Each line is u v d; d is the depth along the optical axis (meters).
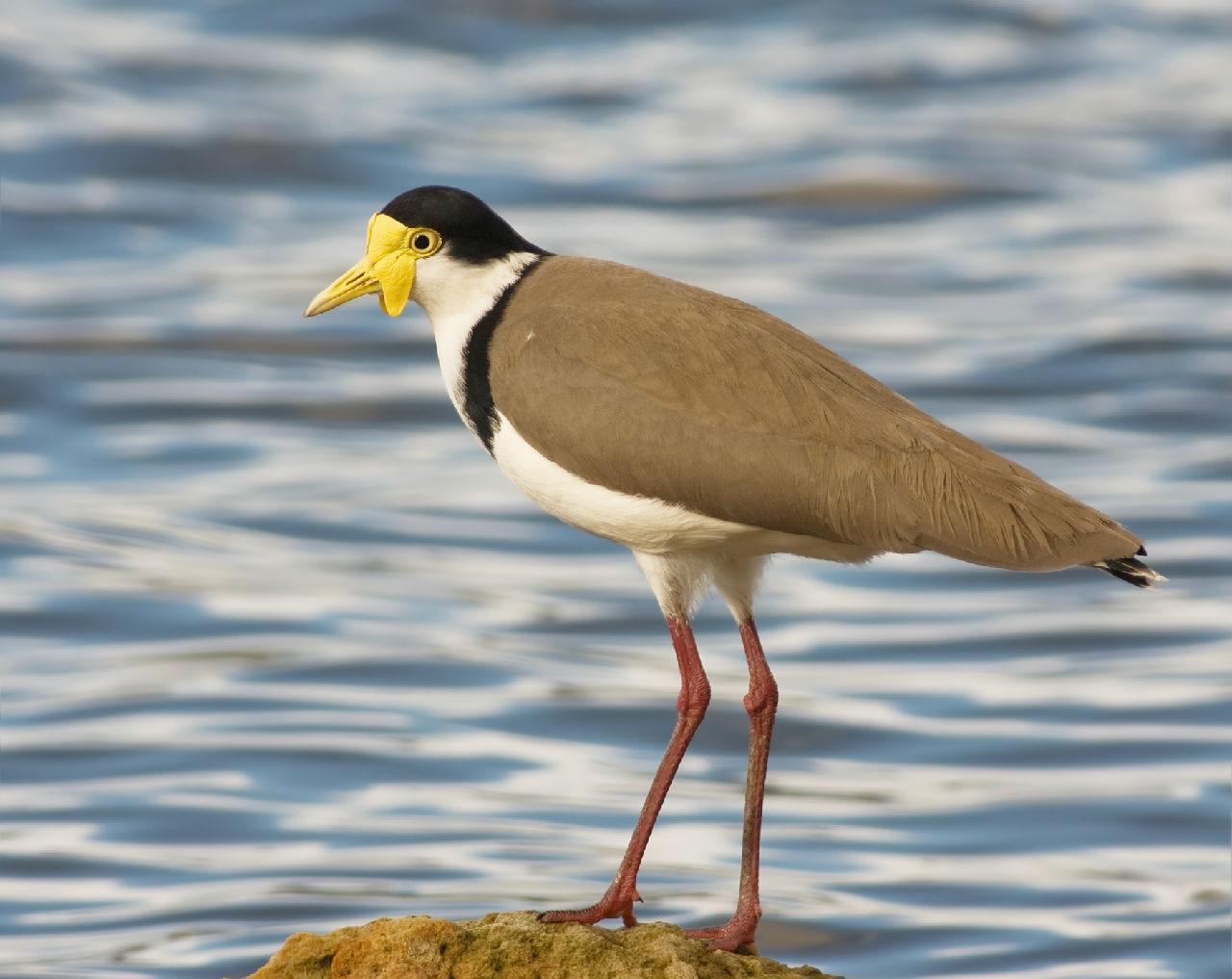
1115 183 32.94
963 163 33.47
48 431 23.97
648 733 16.25
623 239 30.38
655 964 8.38
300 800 14.73
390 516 21.45
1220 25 39.78
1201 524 20.66
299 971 8.51
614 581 19.81
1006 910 12.95
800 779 15.38
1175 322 27.00
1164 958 12.20
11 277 29.20
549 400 9.15
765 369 9.05
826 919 12.65
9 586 19.17
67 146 32.84
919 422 9.07
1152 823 14.45
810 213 31.81
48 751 15.56
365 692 16.89
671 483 9.00
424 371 26.34
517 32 38.75
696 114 35.59
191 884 13.30
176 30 37.53
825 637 18.45
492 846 13.87
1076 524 8.78
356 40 37.91
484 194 32.00
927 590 19.80
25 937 12.45
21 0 38.31
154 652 17.77
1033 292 28.50
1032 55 38.22
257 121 34.03
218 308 28.09
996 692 17.06
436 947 8.51
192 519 21.31
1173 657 17.78
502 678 17.27
